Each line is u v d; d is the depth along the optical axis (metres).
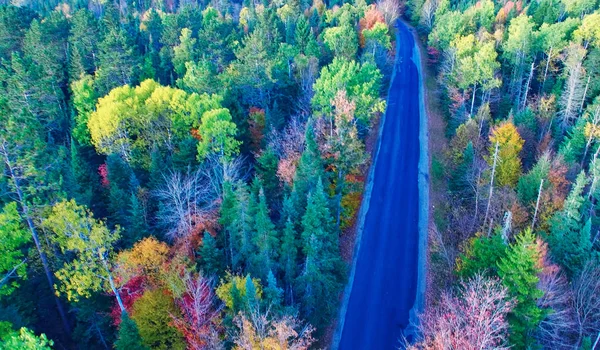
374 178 63.59
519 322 31.94
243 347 27.75
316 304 40.38
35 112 65.44
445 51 85.31
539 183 47.50
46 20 91.19
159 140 61.72
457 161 57.72
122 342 28.16
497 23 97.31
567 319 35.25
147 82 66.56
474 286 30.81
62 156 54.78
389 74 93.94
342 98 51.59
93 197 52.25
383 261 50.19
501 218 45.50
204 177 54.91
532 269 30.80
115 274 36.66
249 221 39.91
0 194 36.94
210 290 34.47
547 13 88.94
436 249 47.72
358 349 41.03
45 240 40.16
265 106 71.00
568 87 66.56
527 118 63.47
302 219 41.12
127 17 113.19
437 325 31.36
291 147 53.00
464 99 73.31
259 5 134.12
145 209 48.44
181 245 41.53
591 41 75.75
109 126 58.06
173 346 32.88
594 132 58.78
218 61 87.06
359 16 104.44
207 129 54.25
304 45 88.94
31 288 38.88
